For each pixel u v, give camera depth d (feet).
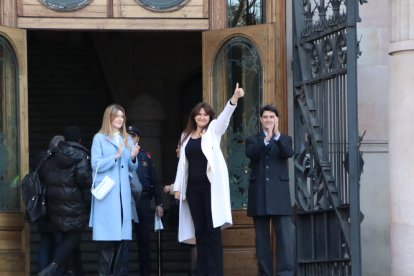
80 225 64.34
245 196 70.23
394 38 63.16
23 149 69.41
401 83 62.69
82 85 108.99
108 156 63.05
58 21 70.95
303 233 66.59
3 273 68.28
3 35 69.31
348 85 61.05
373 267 69.77
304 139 66.74
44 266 66.54
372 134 70.08
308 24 66.59
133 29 71.46
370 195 70.08
